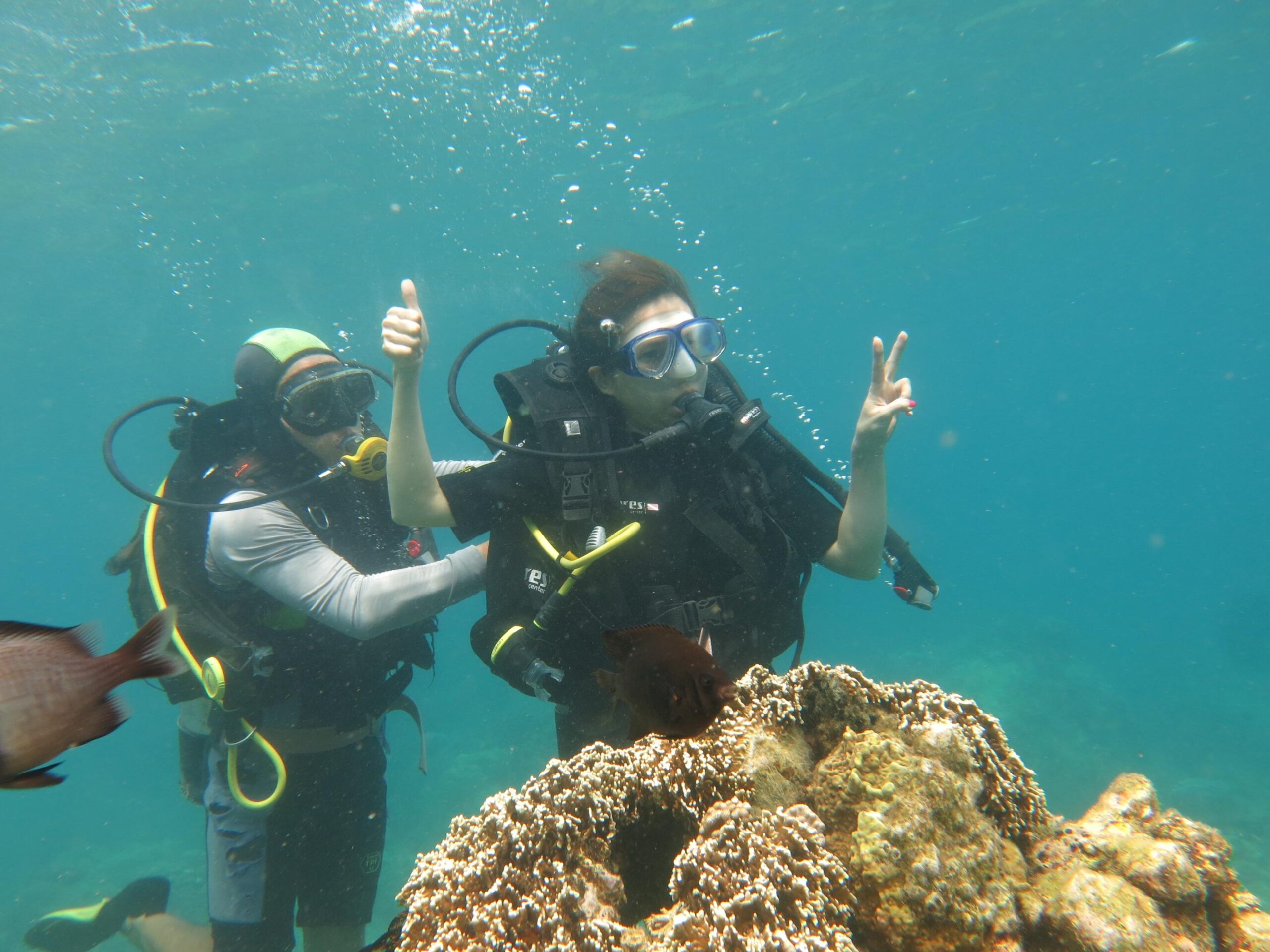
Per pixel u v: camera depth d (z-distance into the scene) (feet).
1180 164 108.06
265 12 49.11
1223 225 154.30
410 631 15.20
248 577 12.92
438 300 135.95
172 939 19.98
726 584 10.81
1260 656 71.05
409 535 15.58
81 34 49.57
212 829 15.07
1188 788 45.85
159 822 62.44
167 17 48.55
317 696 14.34
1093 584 123.13
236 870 14.75
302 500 13.75
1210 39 68.23
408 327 10.25
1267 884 35.29
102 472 323.16
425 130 67.62
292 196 79.20
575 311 12.44
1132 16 62.08
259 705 13.47
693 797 7.05
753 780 6.86
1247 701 60.95
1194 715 57.21
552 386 11.53
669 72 61.52
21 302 113.60
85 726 3.07
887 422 10.79
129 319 130.62
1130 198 123.13
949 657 73.00
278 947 14.90
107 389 207.41
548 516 11.03
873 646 81.82
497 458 11.97
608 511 10.62
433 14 50.85
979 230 129.39
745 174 87.40
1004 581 126.21
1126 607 105.50
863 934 5.86
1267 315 304.71
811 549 11.84
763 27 56.65
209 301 121.29
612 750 7.44
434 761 60.85
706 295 153.38
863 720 7.34
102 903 20.56
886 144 83.66
